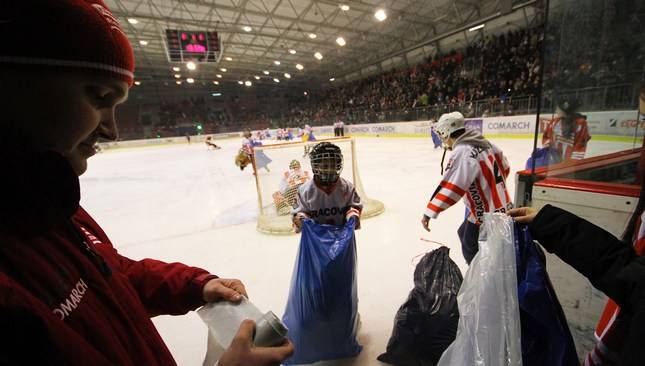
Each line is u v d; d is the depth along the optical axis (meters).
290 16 16.86
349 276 1.56
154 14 15.63
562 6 1.39
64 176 0.42
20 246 0.39
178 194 6.84
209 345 0.69
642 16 1.32
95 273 0.51
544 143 1.50
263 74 33.62
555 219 0.92
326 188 1.76
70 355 0.38
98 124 0.46
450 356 1.01
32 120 0.38
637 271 0.70
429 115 16.61
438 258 1.77
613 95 1.42
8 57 0.34
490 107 13.34
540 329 0.95
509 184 5.43
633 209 1.23
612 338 0.98
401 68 25.05
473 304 0.97
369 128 21.39
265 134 23.25
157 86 36.00
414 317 1.52
